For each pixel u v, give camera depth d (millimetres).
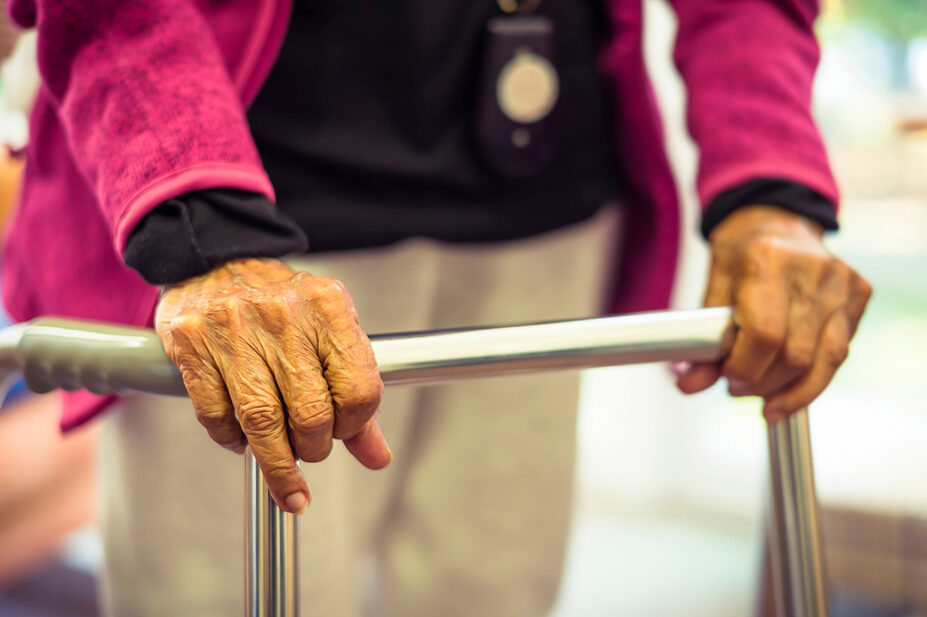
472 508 909
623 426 1994
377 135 729
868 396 2102
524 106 767
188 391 474
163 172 532
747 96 719
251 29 650
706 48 763
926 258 1987
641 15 813
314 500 802
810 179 680
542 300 877
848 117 1929
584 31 823
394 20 709
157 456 744
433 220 765
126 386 511
